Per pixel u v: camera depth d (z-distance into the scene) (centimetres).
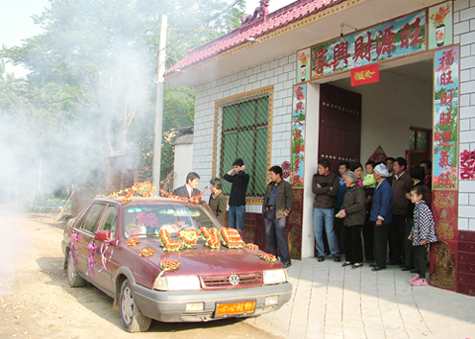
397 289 614
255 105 1030
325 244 879
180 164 1339
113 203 616
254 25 1037
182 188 793
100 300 624
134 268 477
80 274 664
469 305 538
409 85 1084
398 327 492
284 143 919
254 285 471
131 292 471
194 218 606
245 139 1060
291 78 914
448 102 623
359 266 748
